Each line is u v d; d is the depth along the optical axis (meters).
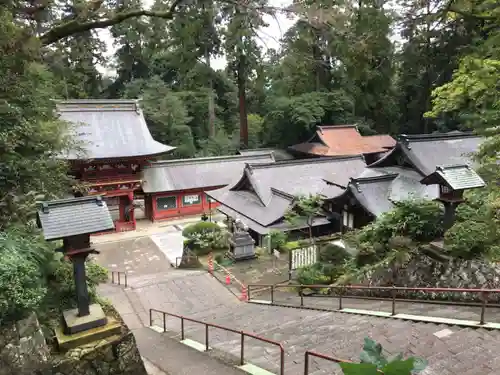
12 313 6.45
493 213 10.38
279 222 21.11
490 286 8.94
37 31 7.74
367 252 12.90
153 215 30.48
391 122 44.41
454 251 9.92
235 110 49.59
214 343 9.36
